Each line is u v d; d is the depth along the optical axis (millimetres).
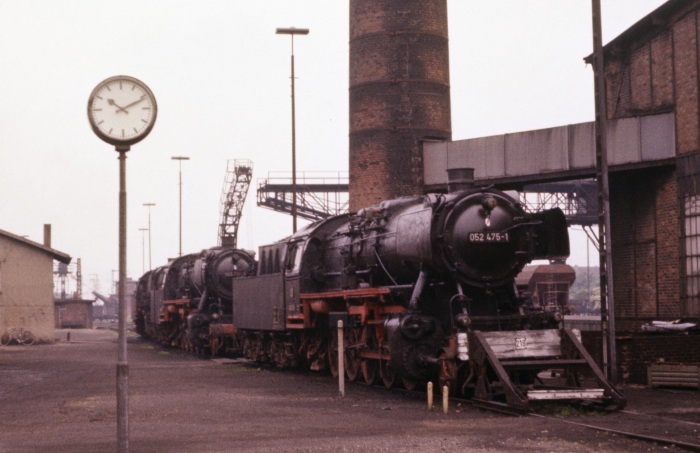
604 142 16609
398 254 17484
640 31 26156
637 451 10008
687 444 10102
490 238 16141
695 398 15578
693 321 23578
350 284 19953
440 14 35938
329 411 14180
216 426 12555
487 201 15977
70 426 12914
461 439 10898
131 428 12523
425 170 31625
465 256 16062
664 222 25062
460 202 16266
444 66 35969
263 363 27922
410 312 16078
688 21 24078
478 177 29531
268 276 25938
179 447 10703
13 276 46531
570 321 36750
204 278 34219
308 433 11680
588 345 18766
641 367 17922
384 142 34938
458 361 15266
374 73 35312
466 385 15172
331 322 19500
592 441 10703
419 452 10008
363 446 10461
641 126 25391
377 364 18797
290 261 24125
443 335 16125
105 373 23734
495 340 14633
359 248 19719
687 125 24156
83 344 46469
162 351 37562
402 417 13250
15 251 46656
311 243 22938
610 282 16516
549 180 27750
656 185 25375
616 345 17969
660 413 13438
